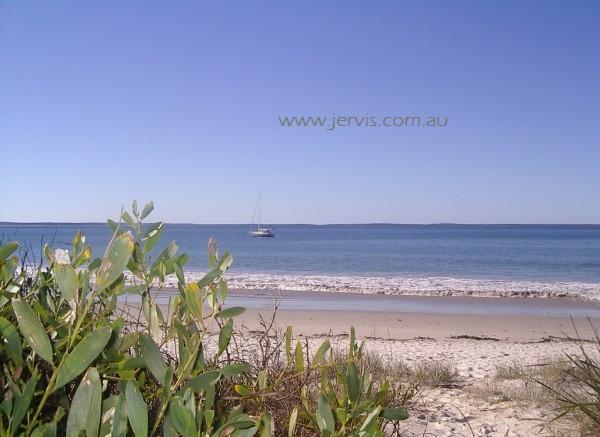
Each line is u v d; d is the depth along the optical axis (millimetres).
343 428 1838
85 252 2031
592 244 85562
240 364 1771
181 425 1446
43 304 1976
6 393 1625
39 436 1516
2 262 1892
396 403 3078
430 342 11828
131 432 1595
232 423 1574
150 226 2045
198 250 67188
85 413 1426
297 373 2189
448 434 4559
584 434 4316
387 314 16938
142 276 2004
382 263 46469
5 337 1563
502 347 10992
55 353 1657
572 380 6051
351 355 2166
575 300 21406
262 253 62406
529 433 4570
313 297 21484
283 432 2178
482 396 5836
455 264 45125
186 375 1654
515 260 49781
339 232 191625
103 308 1924
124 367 1676
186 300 1747
